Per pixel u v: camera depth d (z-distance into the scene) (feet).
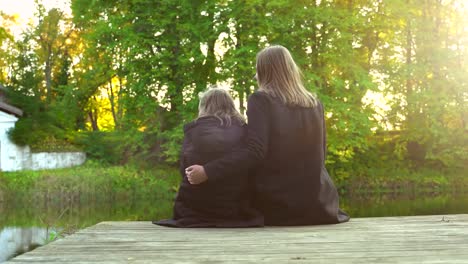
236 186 14.89
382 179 92.58
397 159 99.86
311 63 87.71
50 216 55.06
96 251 11.22
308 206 14.76
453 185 94.17
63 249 11.46
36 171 87.92
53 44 137.18
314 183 14.71
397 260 10.03
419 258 10.19
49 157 98.84
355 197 80.84
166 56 86.94
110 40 92.43
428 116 95.25
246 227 14.70
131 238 12.96
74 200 79.87
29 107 100.78
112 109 126.11
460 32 97.25
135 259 10.35
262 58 14.84
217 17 84.43
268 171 14.69
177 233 13.78
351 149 87.51
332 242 12.05
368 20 90.22
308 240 12.32
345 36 83.82
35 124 98.43
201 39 83.87
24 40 114.83
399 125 99.19
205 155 14.94
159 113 92.12
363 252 10.83
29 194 78.59
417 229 14.23
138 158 95.76
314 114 14.64
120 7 94.07
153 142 95.45
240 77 82.17
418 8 95.45
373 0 91.76
